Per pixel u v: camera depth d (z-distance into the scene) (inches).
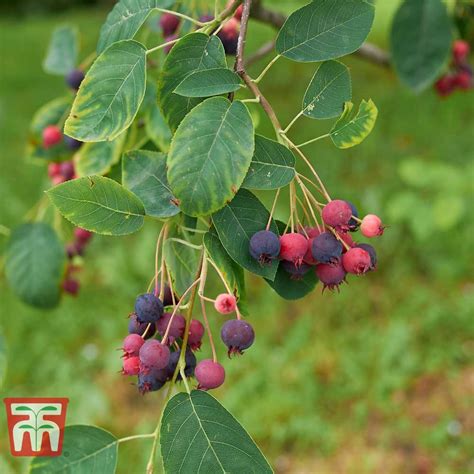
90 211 14.0
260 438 42.9
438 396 44.4
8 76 97.5
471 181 45.8
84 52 74.7
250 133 13.5
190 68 14.2
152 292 14.8
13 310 52.3
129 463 41.9
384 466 40.7
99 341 51.2
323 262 14.2
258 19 20.3
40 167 68.5
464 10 25.7
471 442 40.9
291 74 85.0
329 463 41.3
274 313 51.5
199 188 13.3
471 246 54.1
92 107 14.2
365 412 43.6
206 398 14.0
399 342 46.3
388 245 55.5
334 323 50.7
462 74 26.1
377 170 64.1
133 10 15.1
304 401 44.1
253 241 13.8
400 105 73.4
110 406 46.3
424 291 51.6
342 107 14.3
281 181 13.9
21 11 150.2
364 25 14.4
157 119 18.0
